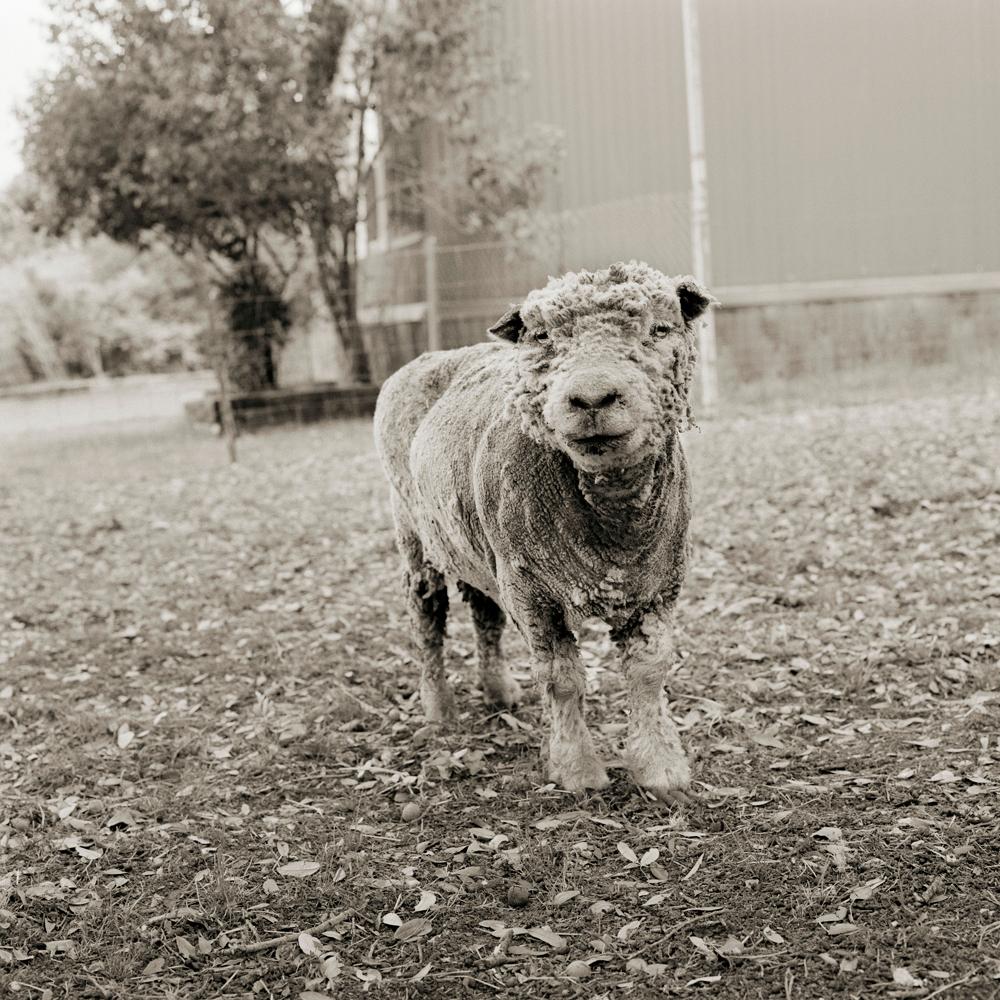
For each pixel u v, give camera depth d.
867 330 17.58
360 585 7.93
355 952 3.46
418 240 20.00
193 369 31.62
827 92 17.23
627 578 3.98
